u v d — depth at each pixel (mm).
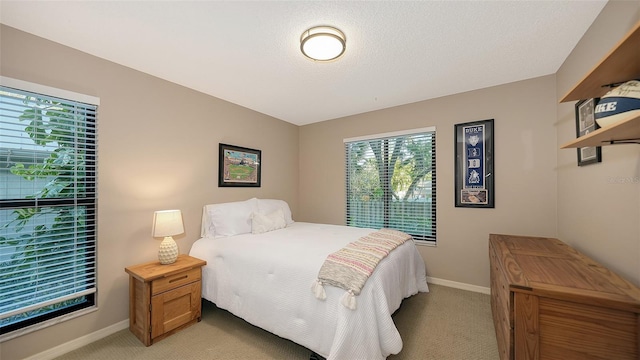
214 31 1778
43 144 1855
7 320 1699
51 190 1883
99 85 2104
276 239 2512
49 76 1854
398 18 1640
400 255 2227
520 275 1346
